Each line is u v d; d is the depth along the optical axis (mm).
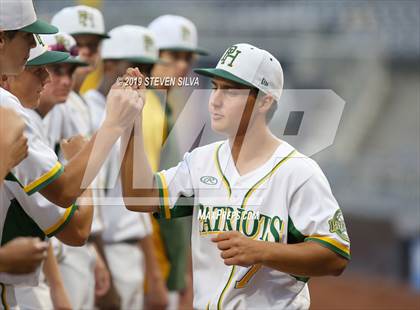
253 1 46969
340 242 7422
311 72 44656
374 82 44562
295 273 7355
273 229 7543
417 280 28984
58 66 9477
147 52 12234
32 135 7250
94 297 12031
